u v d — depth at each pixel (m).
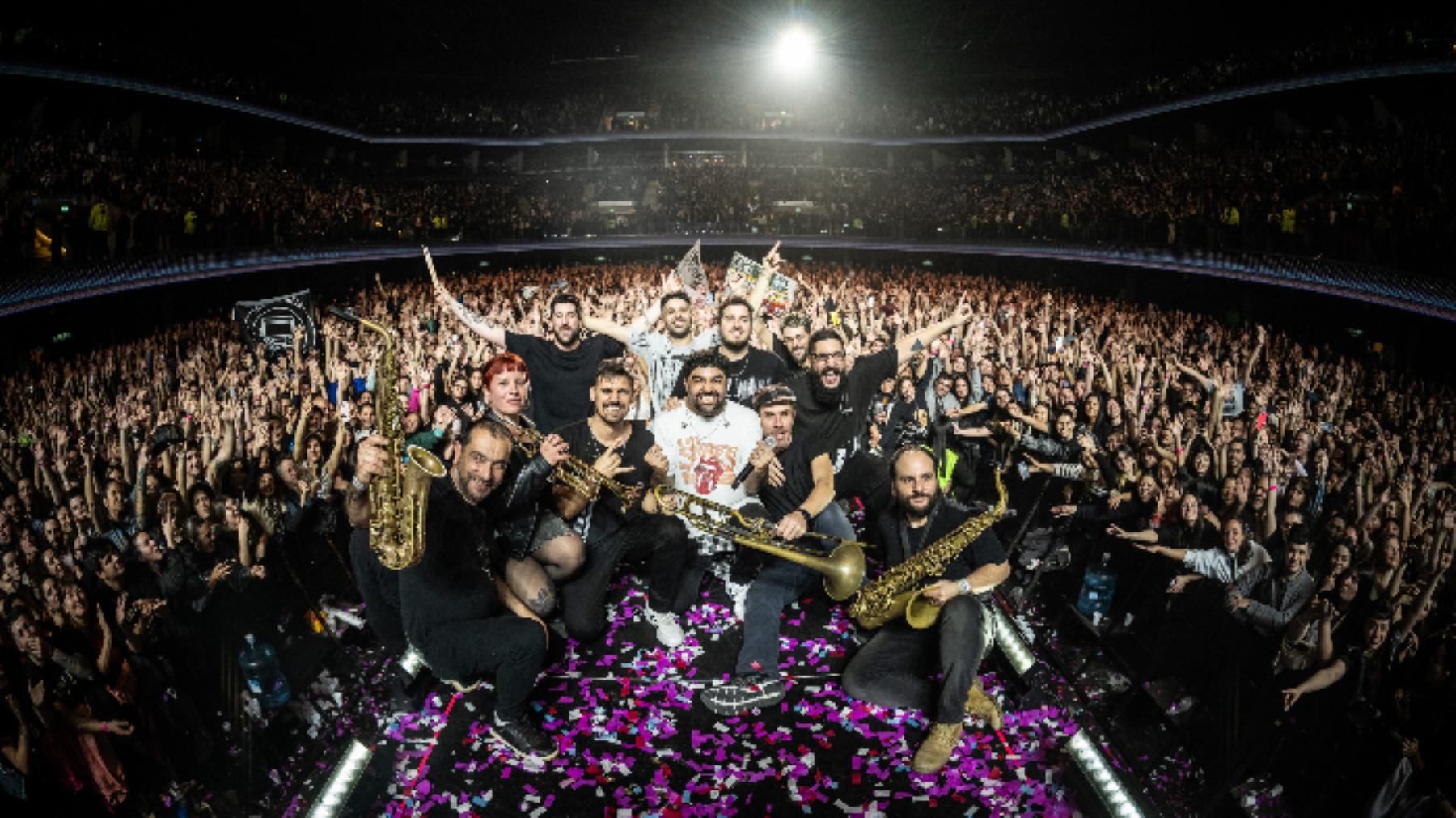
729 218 38.88
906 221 35.12
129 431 8.89
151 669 4.57
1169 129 33.97
